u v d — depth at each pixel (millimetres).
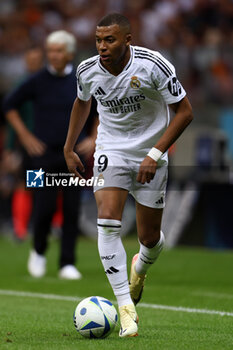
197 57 52594
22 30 67438
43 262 32906
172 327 18766
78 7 66875
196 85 52062
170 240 48344
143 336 16938
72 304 23953
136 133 18062
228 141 48875
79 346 15383
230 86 52219
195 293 26734
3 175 60062
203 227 48094
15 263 39469
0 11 72250
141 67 17266
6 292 27156
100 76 17562
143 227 18703
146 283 30172
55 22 66562
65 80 30922
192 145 44969
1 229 62125
